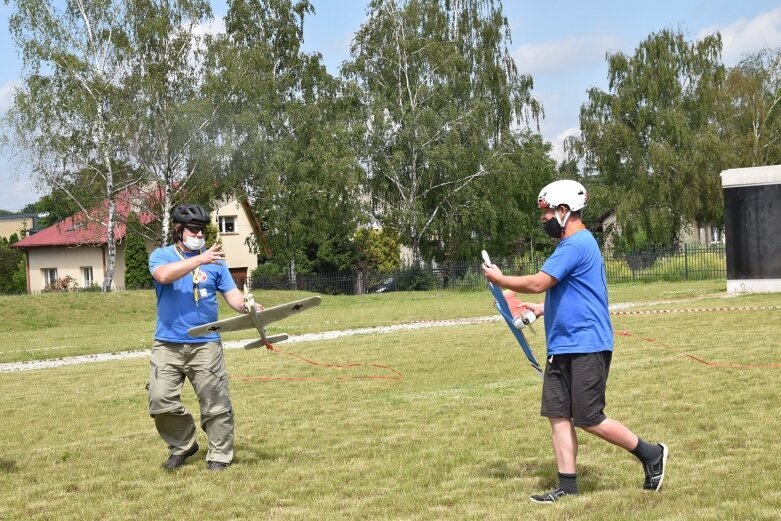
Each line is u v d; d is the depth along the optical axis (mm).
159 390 6324
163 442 7570
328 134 43188
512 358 12523
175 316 6324
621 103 52312
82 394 11258
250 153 40375
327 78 45156
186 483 6008
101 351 18172
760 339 12289
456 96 46062
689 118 52812
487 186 45750
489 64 47594
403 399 9219
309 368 12664
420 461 6289
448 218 45844
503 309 5328
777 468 5445
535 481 5555
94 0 37625
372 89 45750
